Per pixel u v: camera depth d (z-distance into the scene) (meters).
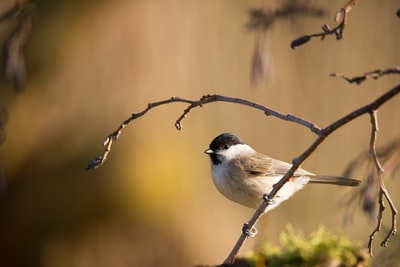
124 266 12.72
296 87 12.85
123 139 12.67
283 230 12.74
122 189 12.66
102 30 12.57
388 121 13.23
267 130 12.95
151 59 12.52
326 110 12.95
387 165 5.71
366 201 5.75
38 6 12.68
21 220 13.09
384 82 13.09
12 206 13.08
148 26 12.55
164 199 12.74
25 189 13.04
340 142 13.30
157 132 12.71
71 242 12.87
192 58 12.65
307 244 6.42
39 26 12.67
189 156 12.85
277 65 12.71
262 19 7.63
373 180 5.73
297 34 12.50
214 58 12.68
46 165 12.98
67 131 12.84
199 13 12.71
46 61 12.72
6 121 7.97
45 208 12.95
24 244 13.06
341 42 12.83
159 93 12.59
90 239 12.80
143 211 12.71
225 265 5.34
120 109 12.62
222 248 12.83
